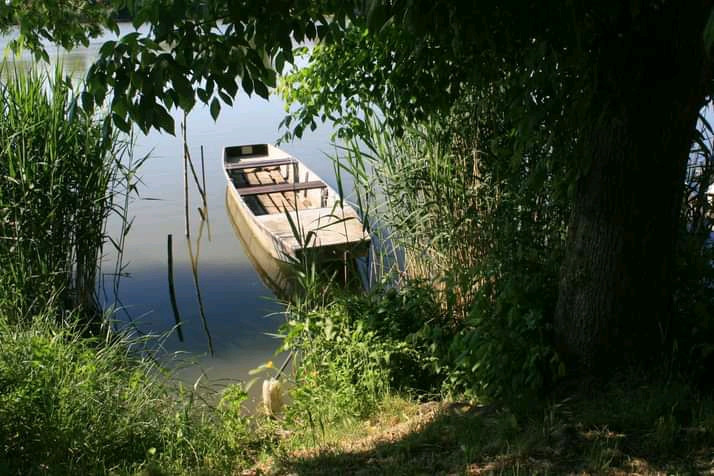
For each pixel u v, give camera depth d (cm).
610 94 497
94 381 595
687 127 511
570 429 486
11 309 836
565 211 688
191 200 1560
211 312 1065
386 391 661
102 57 423
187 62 429
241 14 428
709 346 523
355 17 557
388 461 496
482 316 618
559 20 470
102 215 973
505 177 704
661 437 461
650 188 517
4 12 683
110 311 845
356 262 1161
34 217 898
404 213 845
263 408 718
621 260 528
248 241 1347
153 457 557
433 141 786
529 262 658
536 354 542
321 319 766
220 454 581
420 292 749
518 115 523
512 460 462
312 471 505
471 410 566
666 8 477
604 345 542
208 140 1989
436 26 427
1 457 511
